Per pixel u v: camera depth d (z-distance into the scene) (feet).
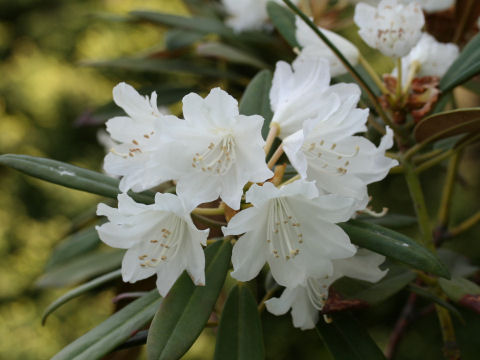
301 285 0.97
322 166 0.98
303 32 1.17
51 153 3.94
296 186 0.88
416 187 1.14
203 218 1.00
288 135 1.00
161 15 1.54
